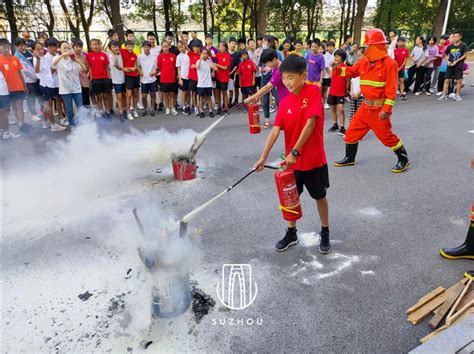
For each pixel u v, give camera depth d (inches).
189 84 356.2
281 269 123.1
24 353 92.7
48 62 304.8
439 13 755.4
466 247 125.6
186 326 99.3
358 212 162.4
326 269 122.8
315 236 142.8
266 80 305.3
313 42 327.0
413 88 527.5
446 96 441.1
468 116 347.3
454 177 200.1
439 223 152.0
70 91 302.5
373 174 205.9
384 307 105.0
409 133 290.7
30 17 671.8
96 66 336.2
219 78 359.3
